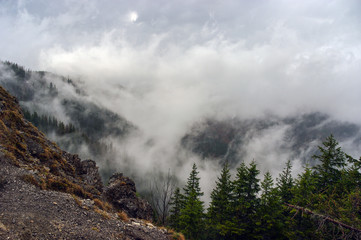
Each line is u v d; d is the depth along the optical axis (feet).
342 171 70.64
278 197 74.95
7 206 29.86
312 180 70.64
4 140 49.01
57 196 38.99
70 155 73.26
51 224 30.12
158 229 47.55
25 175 40.09
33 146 57.06
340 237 32.81
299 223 66.08
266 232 74.33
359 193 38.50
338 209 37.68
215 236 91.35
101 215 40.45
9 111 63.98
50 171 52.95
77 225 33.32
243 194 82.43
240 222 79.15
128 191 70.28
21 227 26.53
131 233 38.83
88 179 67.67
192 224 89.35
